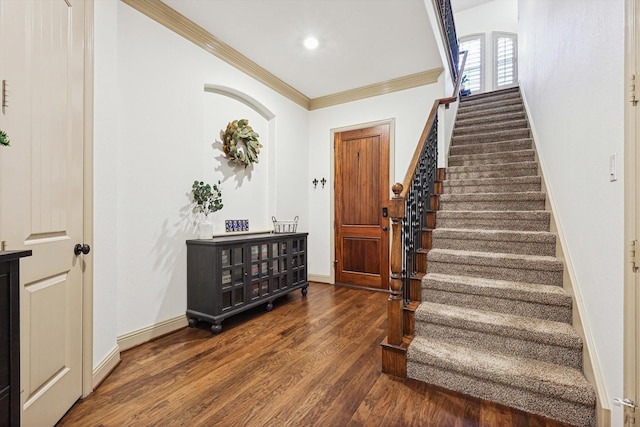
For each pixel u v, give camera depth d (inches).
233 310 109.0
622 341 49.7
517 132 146.9
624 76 48.5
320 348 91.4
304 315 121.6
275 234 137.9
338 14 105.9
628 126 46.9
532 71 136.6
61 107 58.2
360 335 101.3
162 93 101.7
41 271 52.9
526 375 62.3
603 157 57.7
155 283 99.0
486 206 115.8
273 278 129.0
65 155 59.4
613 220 53.4
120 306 89.0
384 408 63.2
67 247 60.2
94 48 71.7
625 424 46.5
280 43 123.5
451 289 85.5
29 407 50.3
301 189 177.9
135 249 93.4
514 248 95.2
